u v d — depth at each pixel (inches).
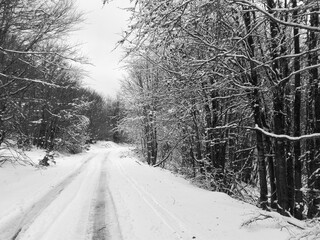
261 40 450.9
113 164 1042.1
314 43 382.0
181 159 1035.9
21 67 631.8
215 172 629.3
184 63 377.7
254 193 725.9
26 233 281.4
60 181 603.5
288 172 454.0
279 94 401.1
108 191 503.5
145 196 449.7
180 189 530.3
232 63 424.2
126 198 438.6
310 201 463.5
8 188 486.0
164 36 243.0
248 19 378.9
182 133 791.7
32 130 1214.3
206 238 266.5
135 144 1641.2
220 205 401.4
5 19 536.1
